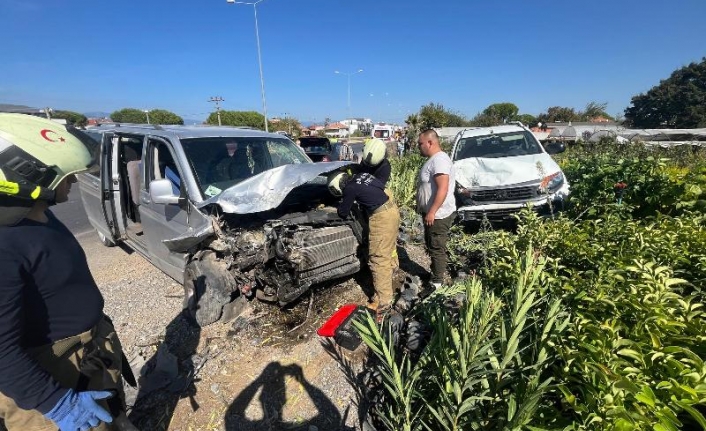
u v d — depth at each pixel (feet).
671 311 6.85
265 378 9.20
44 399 4.41
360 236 12.15
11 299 4.15
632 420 5.09
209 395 8.75
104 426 5.57
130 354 10.37
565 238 11.18
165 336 11.09
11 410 4.81
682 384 5.54
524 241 11.87
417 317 10.73
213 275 10.95
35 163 4.15
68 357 5.19
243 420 8.08
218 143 13.84
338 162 12.93
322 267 11.59
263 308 11.94
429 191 12.72
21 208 4.28
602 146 45.50
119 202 16.01
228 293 11.04
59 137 4.62
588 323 6.81
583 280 8.44
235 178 13.20
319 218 11.64
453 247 16.01
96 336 5.83
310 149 60.90
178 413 8.30
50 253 4.75
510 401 5.64
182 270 12.49
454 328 7.25
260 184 10.96
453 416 6.17
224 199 10.60
